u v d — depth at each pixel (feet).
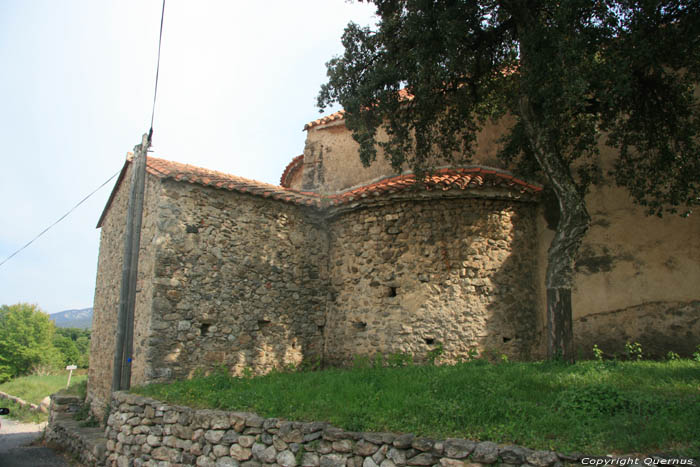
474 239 30.27
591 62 22.72
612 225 29.89
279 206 33.53
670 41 22.59
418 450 13.83
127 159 33.24
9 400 61.05
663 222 28.50
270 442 16.69
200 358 27.96
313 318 34.06
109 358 33.01
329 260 35.63
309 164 43.52
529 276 31.27
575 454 12.19
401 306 30.76
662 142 26.04
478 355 28.63
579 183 31.07
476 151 35.22
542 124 24.20
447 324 29.35
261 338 30.99
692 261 27.43
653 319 27.84
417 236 31.14
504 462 12.62
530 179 32.45
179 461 19.24
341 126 42.65
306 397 18.71
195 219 29.14
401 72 26.45
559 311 23.38
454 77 26.91
